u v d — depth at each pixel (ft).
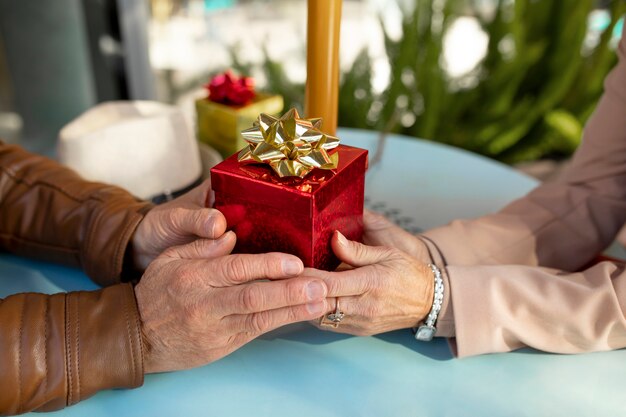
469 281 2.15
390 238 2.38
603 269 2.23
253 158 1.87
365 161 2.08
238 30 7.05
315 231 1.88
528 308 2.14
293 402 1.98
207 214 1.97
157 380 2.05
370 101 6.35
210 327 1.89
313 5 2.03
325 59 2.10
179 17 6.59
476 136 6.72
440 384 2.07
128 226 2.27
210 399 1.99
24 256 2.60
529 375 2.12
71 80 6.20
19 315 1.91
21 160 2.62
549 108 6.70
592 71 6.60
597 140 2.66
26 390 1.85
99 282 2.38
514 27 6.07
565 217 2.61
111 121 2.88
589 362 2.18
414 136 6.45
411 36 6.02
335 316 2.02
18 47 5.79
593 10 6.45
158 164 2.82
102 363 1.90
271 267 1.86
